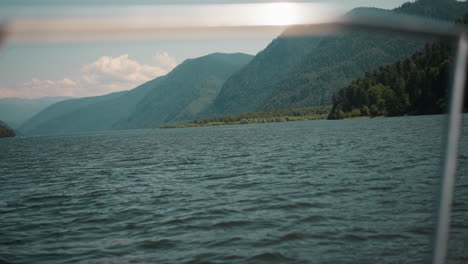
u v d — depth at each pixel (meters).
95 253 9.65
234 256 8.83
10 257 9.62
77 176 27.11
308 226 10.78
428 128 56.41
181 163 31.22
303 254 8.69
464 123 57.38
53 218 14.00
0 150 87.31
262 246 9.38
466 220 10.08
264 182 18.88
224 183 19.41
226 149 44.16
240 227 11.12
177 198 16.17
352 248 8.85
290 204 13.59
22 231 12.30
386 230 9.94
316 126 111.38
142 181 22.28
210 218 12.32
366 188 15.66
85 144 95.50
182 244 9.93
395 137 44.00
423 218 10.73
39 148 86.44
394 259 8.03
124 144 80.88
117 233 11.41
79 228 12.28
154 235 10.88
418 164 21.42
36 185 23.73
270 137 66.31
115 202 16.27
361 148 33.69
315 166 23.69
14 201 18.23
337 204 13.19
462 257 7.57
